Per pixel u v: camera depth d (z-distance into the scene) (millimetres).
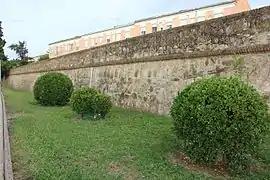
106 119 10992
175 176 5438
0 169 5555
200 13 24234
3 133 8414
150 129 8992
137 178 5352
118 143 7438
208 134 5434
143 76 13656
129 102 14523
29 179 5219
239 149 5406
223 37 9867
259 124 5406
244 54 9188
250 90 5695
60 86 15992
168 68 12148
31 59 56281
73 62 21141
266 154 6449
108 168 5820
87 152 6719
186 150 5953
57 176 5230
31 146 7184
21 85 34281
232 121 5324
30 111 13562
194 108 5613
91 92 11406
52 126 9625
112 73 16234
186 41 11328
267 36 8594
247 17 9156
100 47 17734
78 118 11242
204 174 5602
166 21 27375
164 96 12227
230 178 5465
